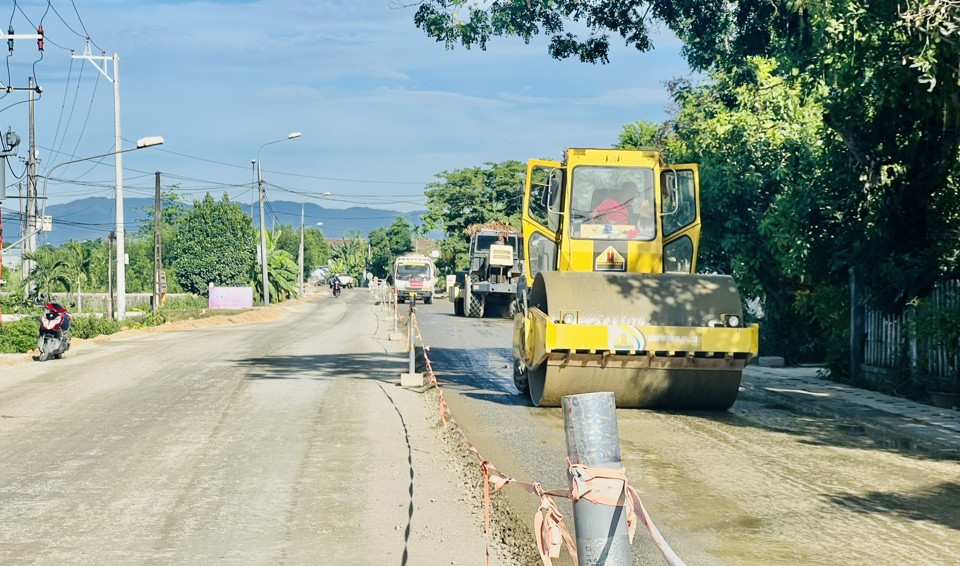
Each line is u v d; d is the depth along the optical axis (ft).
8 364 73.05
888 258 55.52
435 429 41.91
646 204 50.88
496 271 139.03
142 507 28.25
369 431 41.24
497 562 22.90
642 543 24.67
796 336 72.74
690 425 43.14
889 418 43.98
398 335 99.25
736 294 46.03
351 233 647.97
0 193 107.34
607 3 72.49
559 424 43.42
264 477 32.17
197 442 38.65
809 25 57.98
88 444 38.37
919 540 24.88
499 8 71.67
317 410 47.47
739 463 34.78
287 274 259.39
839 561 23.04
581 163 50.80
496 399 52.08
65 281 174.50
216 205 232.94
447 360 75.56
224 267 230.07
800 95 73.97
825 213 60.59
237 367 69.67
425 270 213.25
